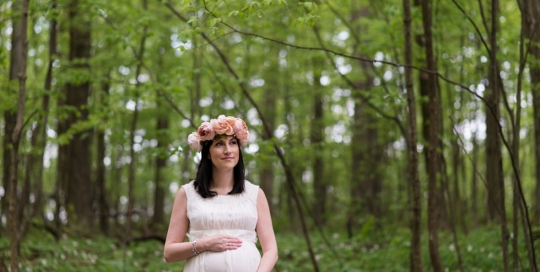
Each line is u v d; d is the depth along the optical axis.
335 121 15.57
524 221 5.18
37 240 9.30
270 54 13.83
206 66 7.89
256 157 6.75
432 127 5.64
